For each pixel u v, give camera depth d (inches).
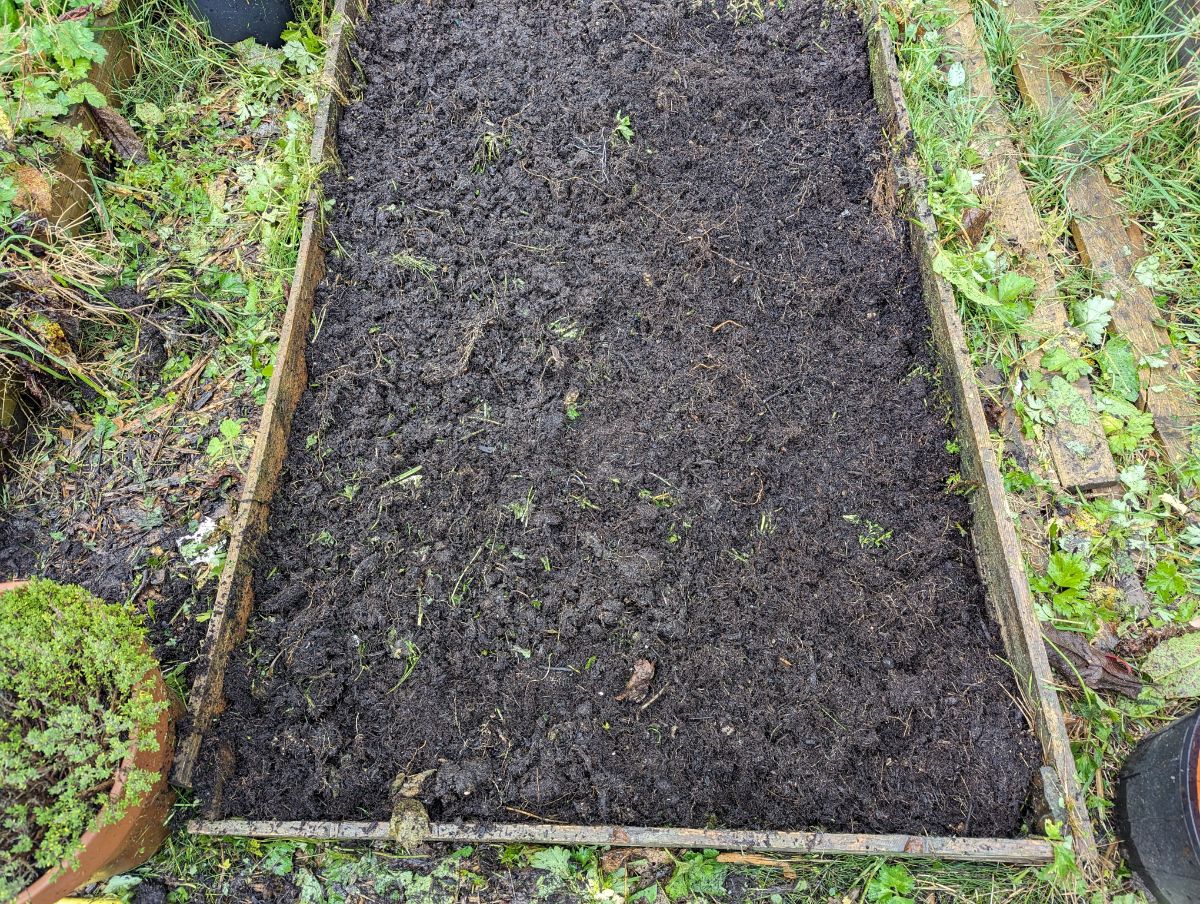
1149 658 103.6
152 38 143.8
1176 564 109.7
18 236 115.5
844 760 92.9
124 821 79.8
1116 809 94.6
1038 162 136.2
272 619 101.7
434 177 131.7
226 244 132.4
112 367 122.3
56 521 112.7
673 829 85.7
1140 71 138.6
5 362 113.0
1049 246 130.3
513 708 96.4
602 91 137.2
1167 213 131.9
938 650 99.5
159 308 126.4
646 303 120.6
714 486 108.3
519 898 90.7
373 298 122.9
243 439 117.6
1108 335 123.6
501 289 122.4
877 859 90.4
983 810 90.3
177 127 141.4
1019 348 122.8
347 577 104.0
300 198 127.3
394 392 116.0
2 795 71.8
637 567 102.5
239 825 87.5
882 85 135.9
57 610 81.2
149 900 89.7
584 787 92.1
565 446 111.4
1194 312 124.6
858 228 127.2
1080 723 99.4
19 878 71.5
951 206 128.3
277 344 123.3
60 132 126.7
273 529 107.2
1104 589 108.0
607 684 97.3
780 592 102.2
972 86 142.4
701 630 100.0
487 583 103.0
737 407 113.5
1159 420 117.3
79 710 76.7
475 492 108.6
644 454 110.1
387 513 107.5
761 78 140.2
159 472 116.0
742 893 91.0
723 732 94.7
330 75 133.6
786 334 119.1
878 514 107.6
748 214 127.4
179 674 101.0
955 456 111.4
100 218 131.3
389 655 99.7
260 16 145.9
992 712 95.2
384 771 93.7
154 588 107.7
